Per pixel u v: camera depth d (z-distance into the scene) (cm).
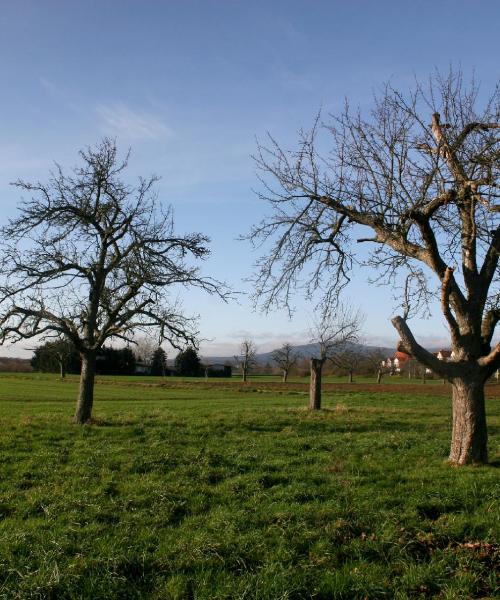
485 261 1477
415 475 1298
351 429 2259
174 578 787
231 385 6862
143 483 1266
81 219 2317
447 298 1412
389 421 2545
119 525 1000
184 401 4300
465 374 1438
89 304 2378
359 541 901
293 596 741
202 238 2406
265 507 1082
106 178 2333
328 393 5550
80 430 2036
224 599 732
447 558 833
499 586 749
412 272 1627
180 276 2344
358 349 5688
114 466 1452
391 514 1002
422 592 746
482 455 1430
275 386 6638
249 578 782
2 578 791
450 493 1123
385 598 737
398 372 9588
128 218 2305
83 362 2309
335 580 777
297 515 1020
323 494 1171
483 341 1463
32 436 1891
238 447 1727
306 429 2230
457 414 1455
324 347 3200
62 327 2194
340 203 1609
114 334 2345
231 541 905
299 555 858
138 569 827
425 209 1439
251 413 2825
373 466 1426
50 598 739
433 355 1448
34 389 5416
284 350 8019
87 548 889
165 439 1864
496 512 998
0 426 2100
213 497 1175
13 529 977
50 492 1207
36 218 2178
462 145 1452
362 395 5241
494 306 1472
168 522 1025
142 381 7662
